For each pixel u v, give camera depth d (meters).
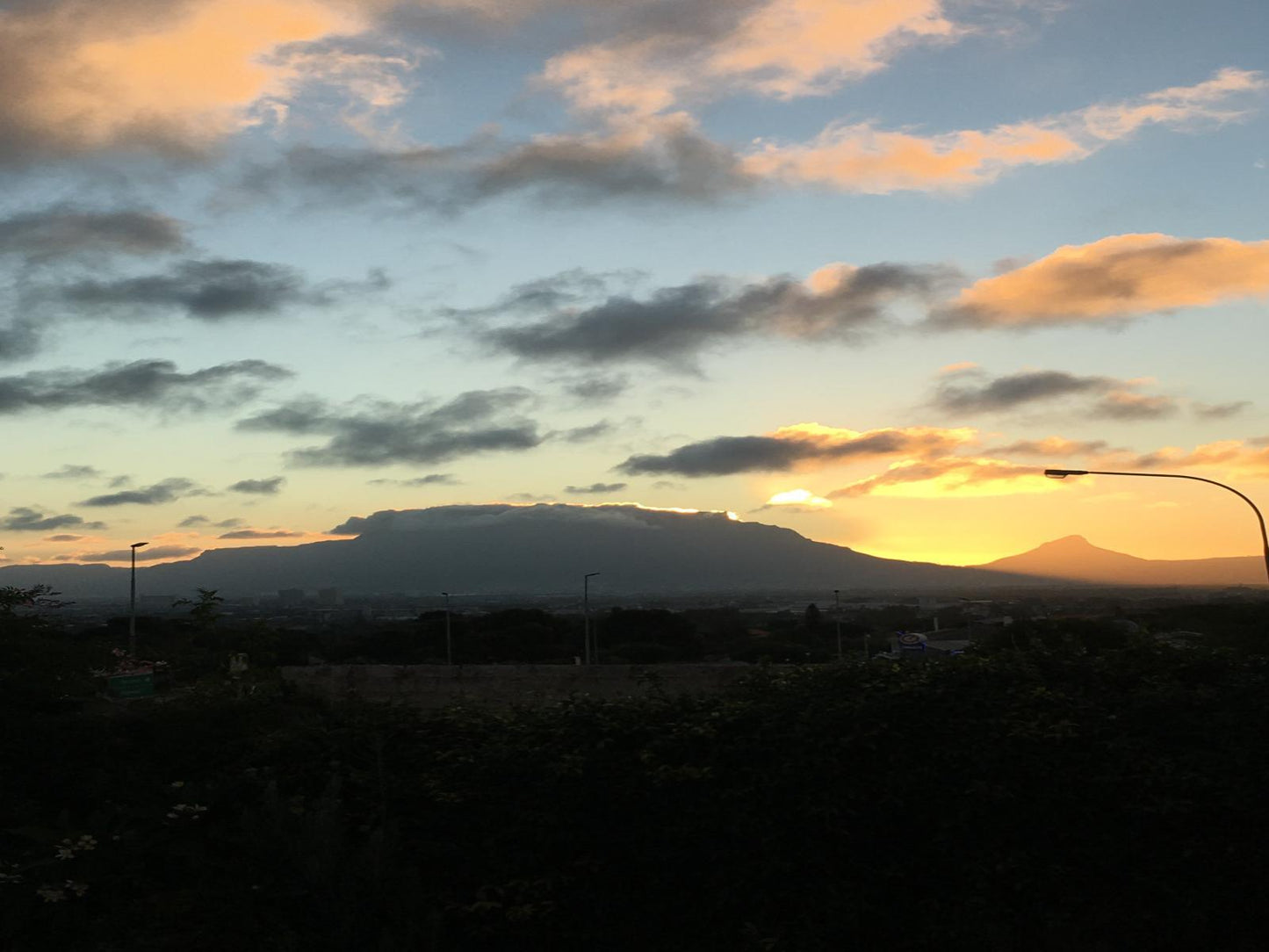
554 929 6.54
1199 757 6.43
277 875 6.27
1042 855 6.51
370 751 7.05
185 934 6.07
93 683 7.91
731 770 6.68
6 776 6.89
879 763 6.66
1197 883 6.34
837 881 6.52
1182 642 7.32
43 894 5.86
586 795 6.67
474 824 6.79
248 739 7.23
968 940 6.26
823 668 7.16
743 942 6.47
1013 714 6.62
